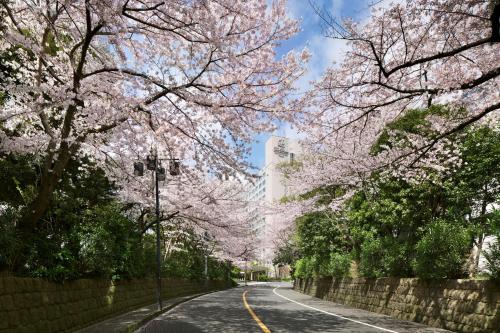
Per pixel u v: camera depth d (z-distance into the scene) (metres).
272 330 9.66
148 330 10.14
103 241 11.91
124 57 10.15
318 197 21.42
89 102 11.02
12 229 8.73
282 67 10.23
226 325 10.79
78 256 11.12
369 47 9.22
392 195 15.51
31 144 9.58
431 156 12.81
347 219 20.81
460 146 13.12
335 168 14.83
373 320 12.29
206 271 34.44
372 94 10.48
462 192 13.30
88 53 11.65
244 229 26.73
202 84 10.08
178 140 12.92
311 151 14.62
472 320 9.38
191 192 18.80
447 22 8.38
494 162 12.61
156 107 11.13
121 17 8.38
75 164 13.22
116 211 14.56
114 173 14.40
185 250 30.06
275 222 36.88
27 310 7.48
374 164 12.58
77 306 9.95
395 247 14.82
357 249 21.56
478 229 11.45
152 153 13.57
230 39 9.80
